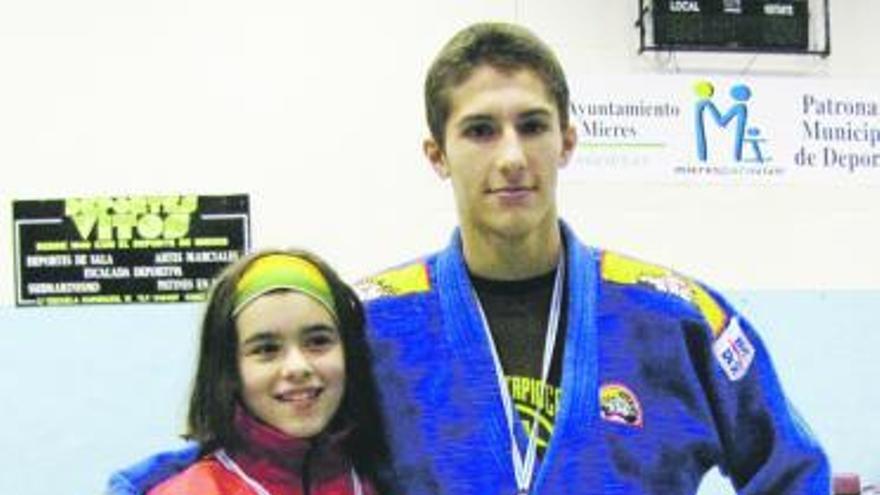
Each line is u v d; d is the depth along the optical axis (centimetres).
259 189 285
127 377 282
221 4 286
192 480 140
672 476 128
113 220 284
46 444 279
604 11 296
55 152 283
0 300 282
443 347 133
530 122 126
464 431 129
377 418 136
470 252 133
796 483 132
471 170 127
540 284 135
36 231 283
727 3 297
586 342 131
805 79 302
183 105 285
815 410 296
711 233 296
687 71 297
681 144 296
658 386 131
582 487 125
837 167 302
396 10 290
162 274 284
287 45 288
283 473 141
